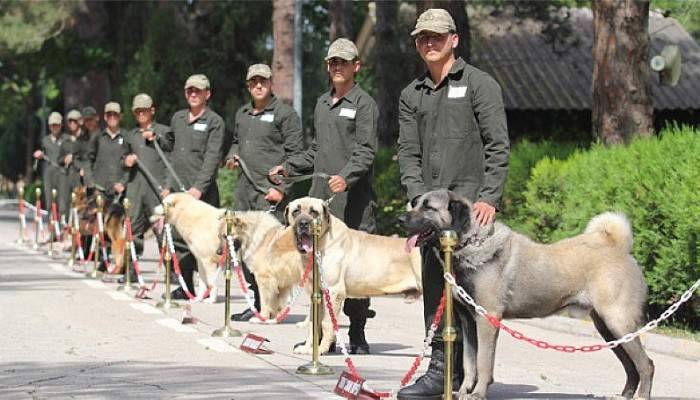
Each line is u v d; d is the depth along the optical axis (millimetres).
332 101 12664
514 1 35281
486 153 9602
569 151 19641
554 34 35219
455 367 9742
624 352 9938
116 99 46938
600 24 20000
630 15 19750
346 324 15469
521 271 9305
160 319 15367
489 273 9133
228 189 36188
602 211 16484
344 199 12547
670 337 14242
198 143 18297
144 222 20906
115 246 21250
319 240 12148
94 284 20375
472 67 9727
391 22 34031
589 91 34844
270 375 10898
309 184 24172
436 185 9727
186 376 10773
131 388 10070
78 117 28516
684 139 15383
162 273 22469
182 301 17781
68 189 29125
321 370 10977
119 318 15406
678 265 14828
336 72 12461
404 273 12188
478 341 9195
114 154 22422
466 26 25188
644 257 15500
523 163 19656
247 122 16234
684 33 38781
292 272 15086
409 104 9945
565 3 36688
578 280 9547
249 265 15422
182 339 13453
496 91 9602
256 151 16125
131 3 46781
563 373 11805
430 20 9648
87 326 14516
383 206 26141
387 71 33938
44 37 42906
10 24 42438
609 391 10609
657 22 39125
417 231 9039
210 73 43594
